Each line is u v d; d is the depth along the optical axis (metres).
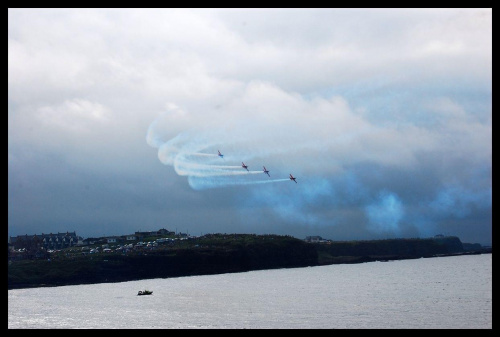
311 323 143.12
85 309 179.38
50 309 180.38
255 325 141.38
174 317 157.88
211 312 168.12
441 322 140.38
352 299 199.88
